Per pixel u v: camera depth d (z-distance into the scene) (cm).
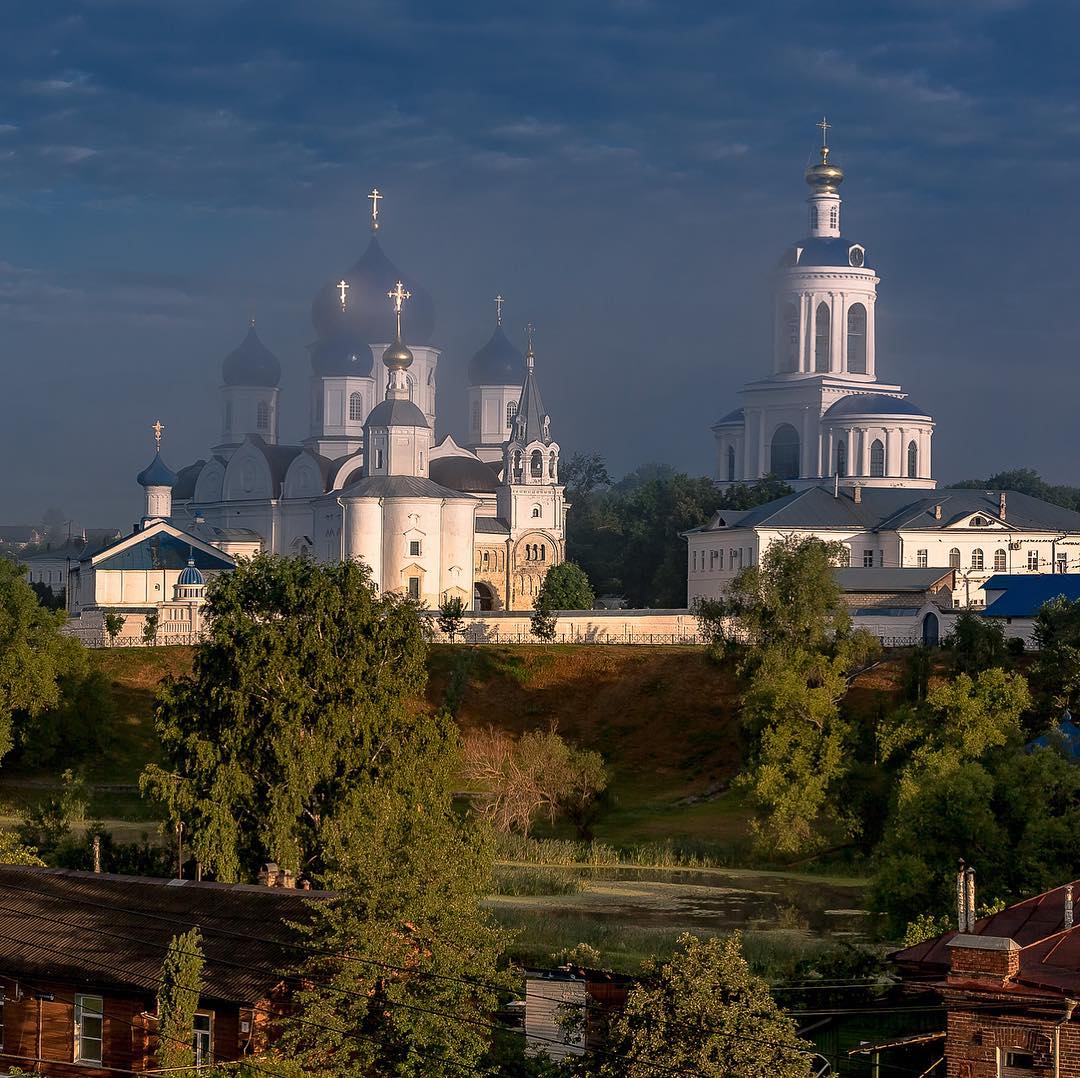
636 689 14025
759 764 10988
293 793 7988
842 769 10450
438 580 18838
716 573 19238
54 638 12625
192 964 5106
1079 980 3812
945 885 6425
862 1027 4891
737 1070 4212
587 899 9075
